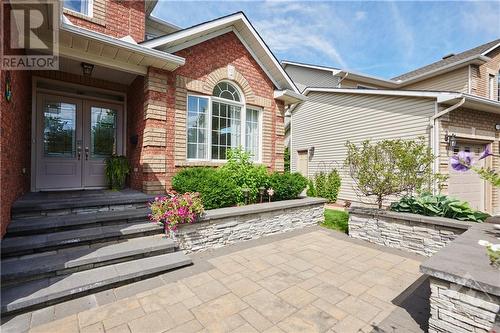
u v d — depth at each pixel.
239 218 5.05
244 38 6.66
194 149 5.91
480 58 9.59
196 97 5.93
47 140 5.52
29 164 5.27
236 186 5.60
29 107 5.22
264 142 7.21
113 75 5.69
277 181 6.50
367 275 3.59
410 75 13.41
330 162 10.79
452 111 7.45
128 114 6.33
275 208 5.63
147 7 7.83
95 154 6.09
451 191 7.33
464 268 2.20
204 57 5.93
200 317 2.55
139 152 5.55
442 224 4.25
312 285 3.26
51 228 3.71
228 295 2.98
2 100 3.02
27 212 3.95
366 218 5.33
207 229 4.57
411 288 3.21
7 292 2.67
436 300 2.28
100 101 6.12
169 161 5.38
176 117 5.47
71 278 3.02
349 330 2.38
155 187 5.15
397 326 2.44
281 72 7.15
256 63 7.00
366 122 9.30
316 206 6.79
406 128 8.01
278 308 2.73
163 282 3.28
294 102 7.89
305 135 12.20
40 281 2.92
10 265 3.00
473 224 3.97
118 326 2.40
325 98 11.02
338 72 11.44
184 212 4.10
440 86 11.04
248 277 3.46
